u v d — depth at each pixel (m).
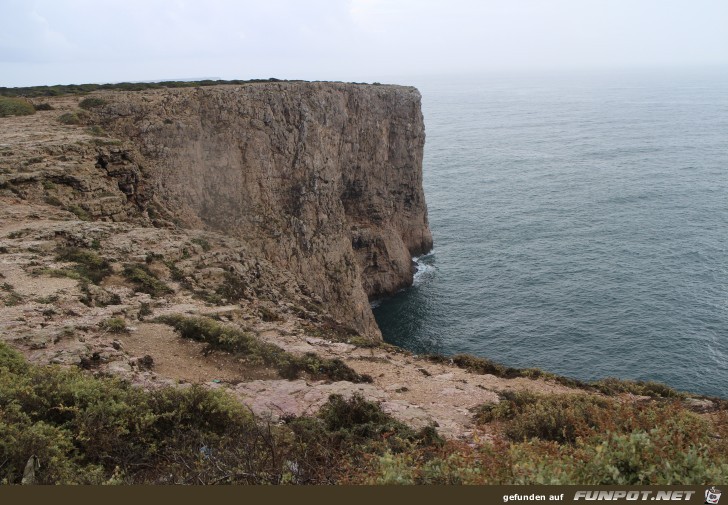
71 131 39.31
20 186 29.42
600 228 86.19
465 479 7.75
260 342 17.66
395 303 65.75
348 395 14.51
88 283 20.20
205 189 45.91
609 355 49.62
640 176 122.69
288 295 30.30
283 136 53.12
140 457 10.09
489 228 89.19
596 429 11.79
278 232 50.94
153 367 15.11
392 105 71.44
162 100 45.59
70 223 26.56
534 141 188.25
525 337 53.91
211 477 8.59
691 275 66.12
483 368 19.83
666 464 7.67
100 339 16.12
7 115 43.12
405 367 18.50
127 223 31.56
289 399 13.87
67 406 10.97
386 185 71.81
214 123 48.00
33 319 16.62
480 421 13.92
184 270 24.23
